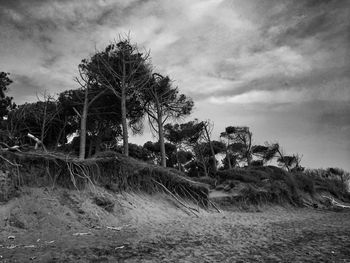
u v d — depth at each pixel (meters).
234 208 26.06
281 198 31.75
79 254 9.09
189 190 22.55
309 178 40.22
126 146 28.23
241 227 16.44
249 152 58.56
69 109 37.06
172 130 53.03
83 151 29.94
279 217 23.83
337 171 57.16
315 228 17.42
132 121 37.44
